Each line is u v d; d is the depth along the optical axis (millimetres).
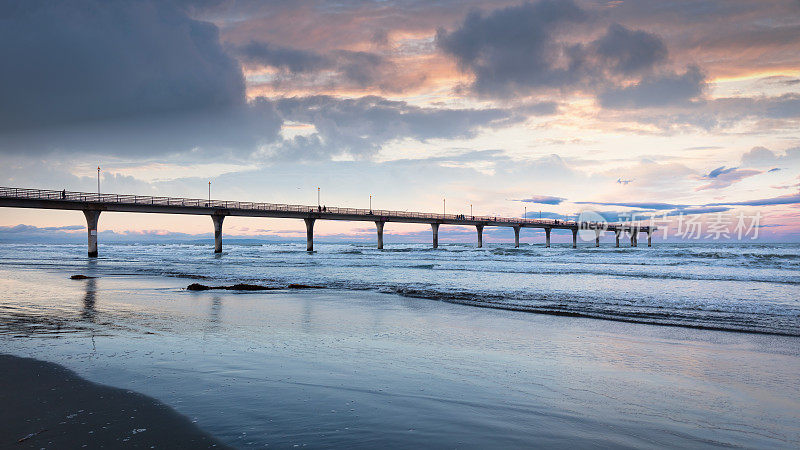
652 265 35875
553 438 4363
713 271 29703
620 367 7215
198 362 7035
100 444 4098
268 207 65625
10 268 32844
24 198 45281
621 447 4199
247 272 29609
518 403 5387
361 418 4777
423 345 8641
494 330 10367
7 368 6629
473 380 6309
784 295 17641
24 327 10133
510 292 18469
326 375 6406
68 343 8406
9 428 4480
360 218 77375
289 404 5180
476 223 97125
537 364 7312
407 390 5781
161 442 4145
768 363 7566
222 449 3992
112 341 8602
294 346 8336
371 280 24125
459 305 14586
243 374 6398
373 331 10062
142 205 53719
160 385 5840
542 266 35125
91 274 27250
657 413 5160
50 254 63438
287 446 4059
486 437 4344
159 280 23219
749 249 69250
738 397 5805
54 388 5711
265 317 11922
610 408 5293
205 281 22828
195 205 58688
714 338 9680
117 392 5559
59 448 4016
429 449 4039
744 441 4422
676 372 6957
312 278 25172
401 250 78250
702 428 4738
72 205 49281
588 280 24281
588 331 10367
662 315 12781
